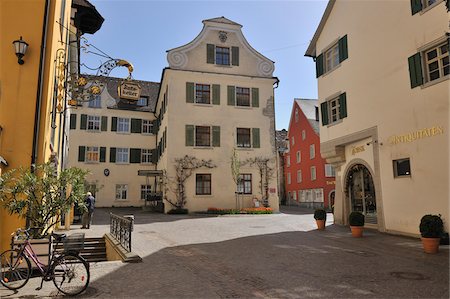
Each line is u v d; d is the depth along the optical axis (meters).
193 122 27.70
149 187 36.59
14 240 7.10
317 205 42.53
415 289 6.50
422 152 12.66
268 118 29.45
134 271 7.81
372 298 5.97
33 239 7.34
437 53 12.53
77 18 16.64
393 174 14.05
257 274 7.62
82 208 9.29
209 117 28.12
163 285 6.70
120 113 37.09
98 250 12.98
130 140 36.94
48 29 9.90
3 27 9.52
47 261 7.16
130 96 12.68
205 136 28.08
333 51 18.75
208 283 6.85
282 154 53.25
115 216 12.17
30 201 8.07
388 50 14.47
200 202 26.95
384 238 13.11
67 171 8.76
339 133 17.62
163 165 29.98
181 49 28.39
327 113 18.73
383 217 14.58
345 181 17.78
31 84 9.40
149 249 10.68
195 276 7.39
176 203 26.47
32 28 9.66
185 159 27.06
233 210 26.25
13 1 9.66
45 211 8.30
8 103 9.20
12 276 6.59
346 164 17.69
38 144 9.38
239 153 28.34
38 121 9.35
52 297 6.07
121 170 36.16
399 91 13.81
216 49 29.42
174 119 27.33
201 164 27.33
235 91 29.08
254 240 12.78
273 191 28.61
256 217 23.58
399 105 13.79
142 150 37.34
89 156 35.53
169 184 26.56
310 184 44.16
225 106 28.61
